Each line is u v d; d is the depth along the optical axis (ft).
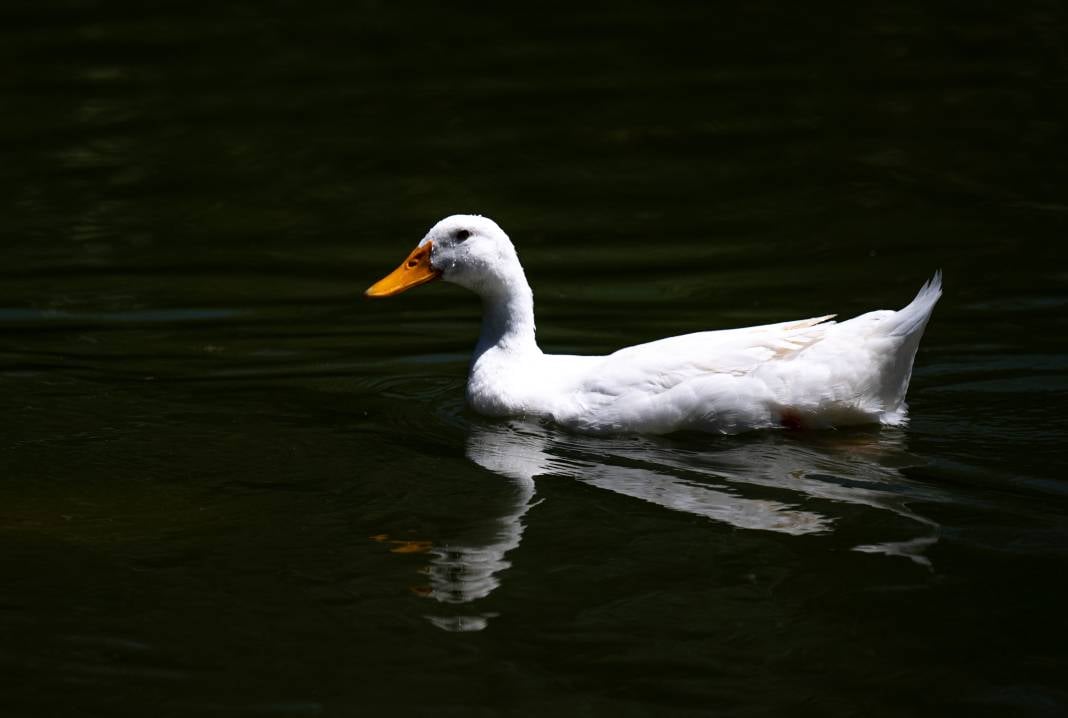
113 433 37.58
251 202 64.23
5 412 39.34
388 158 69.77
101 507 32.24
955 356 42.27
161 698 24.18
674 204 62.85
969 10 94.43
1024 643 25.30
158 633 26.32
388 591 27.81
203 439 37.14
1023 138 69.41
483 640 25.98
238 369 43.88
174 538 30.45
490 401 39.27
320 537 30.45
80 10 98.78
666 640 25.86
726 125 73.31
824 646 25.48
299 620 26.73
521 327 40.04
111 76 83.30
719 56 85.66
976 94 76.64
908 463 33.83
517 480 33.81
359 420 38.86
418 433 37.68
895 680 24.39
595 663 25.17
